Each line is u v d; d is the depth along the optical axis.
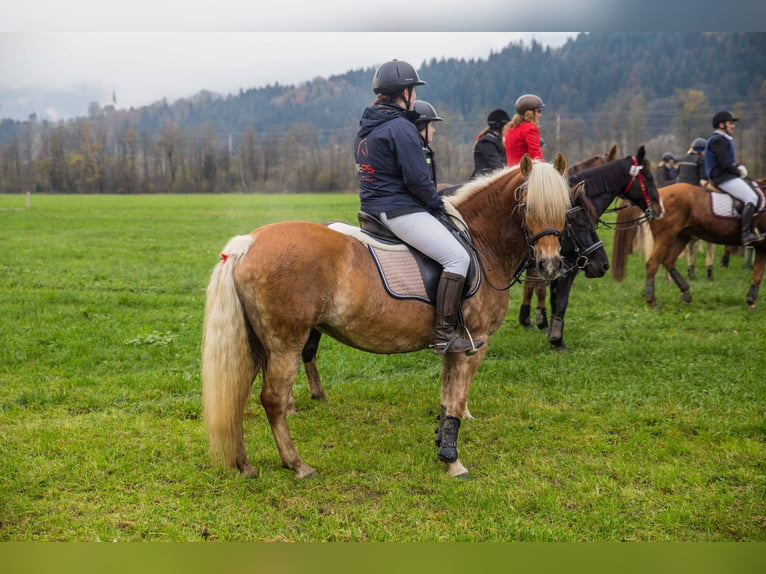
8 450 4.54
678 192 9.32
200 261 14.22
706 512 3.94
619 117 72.88
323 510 3.95
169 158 101.62
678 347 7.31
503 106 104.88
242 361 3.93
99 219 28.52
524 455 4.71
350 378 6.47
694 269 12.41
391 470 4.44
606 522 3.79
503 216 4.57
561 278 7.11
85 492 4.04
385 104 4.20
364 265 4.05
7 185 95.12
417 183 4.04
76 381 6.00
